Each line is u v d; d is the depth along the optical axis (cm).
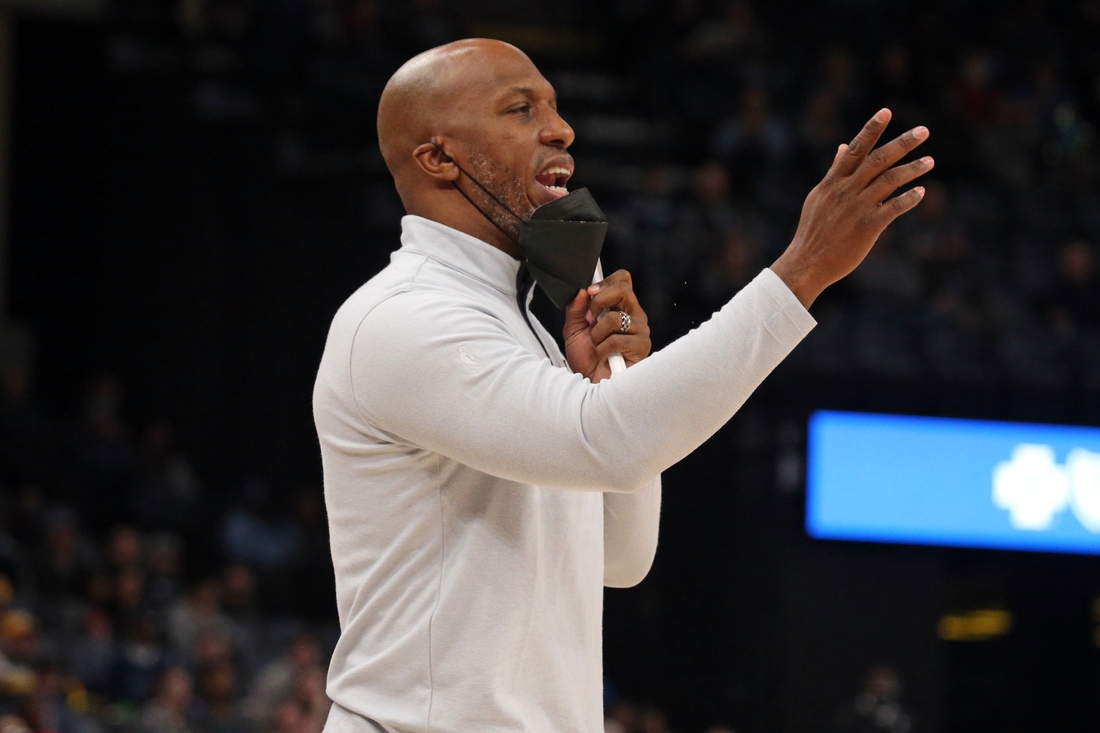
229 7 2442
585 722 381
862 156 353
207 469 2338
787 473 1995
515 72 407
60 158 2430
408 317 367
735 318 347
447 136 402
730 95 2525
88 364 2395
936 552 2006
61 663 1652
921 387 2005
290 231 2384
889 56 2516
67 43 2442
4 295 2408
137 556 1870
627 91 2662
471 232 408
